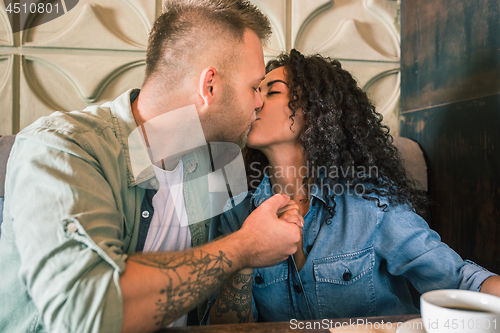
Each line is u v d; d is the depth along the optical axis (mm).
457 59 1139
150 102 751
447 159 1187
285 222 621
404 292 860
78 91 1370
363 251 788
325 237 808
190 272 479
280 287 825
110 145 689
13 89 1326
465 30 1104
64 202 470
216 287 509
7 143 1085
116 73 1391
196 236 883
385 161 901
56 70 1357
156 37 760
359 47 1490
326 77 848
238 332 453
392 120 1518
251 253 563
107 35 1368
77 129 612
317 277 781
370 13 1508
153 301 442
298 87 833
